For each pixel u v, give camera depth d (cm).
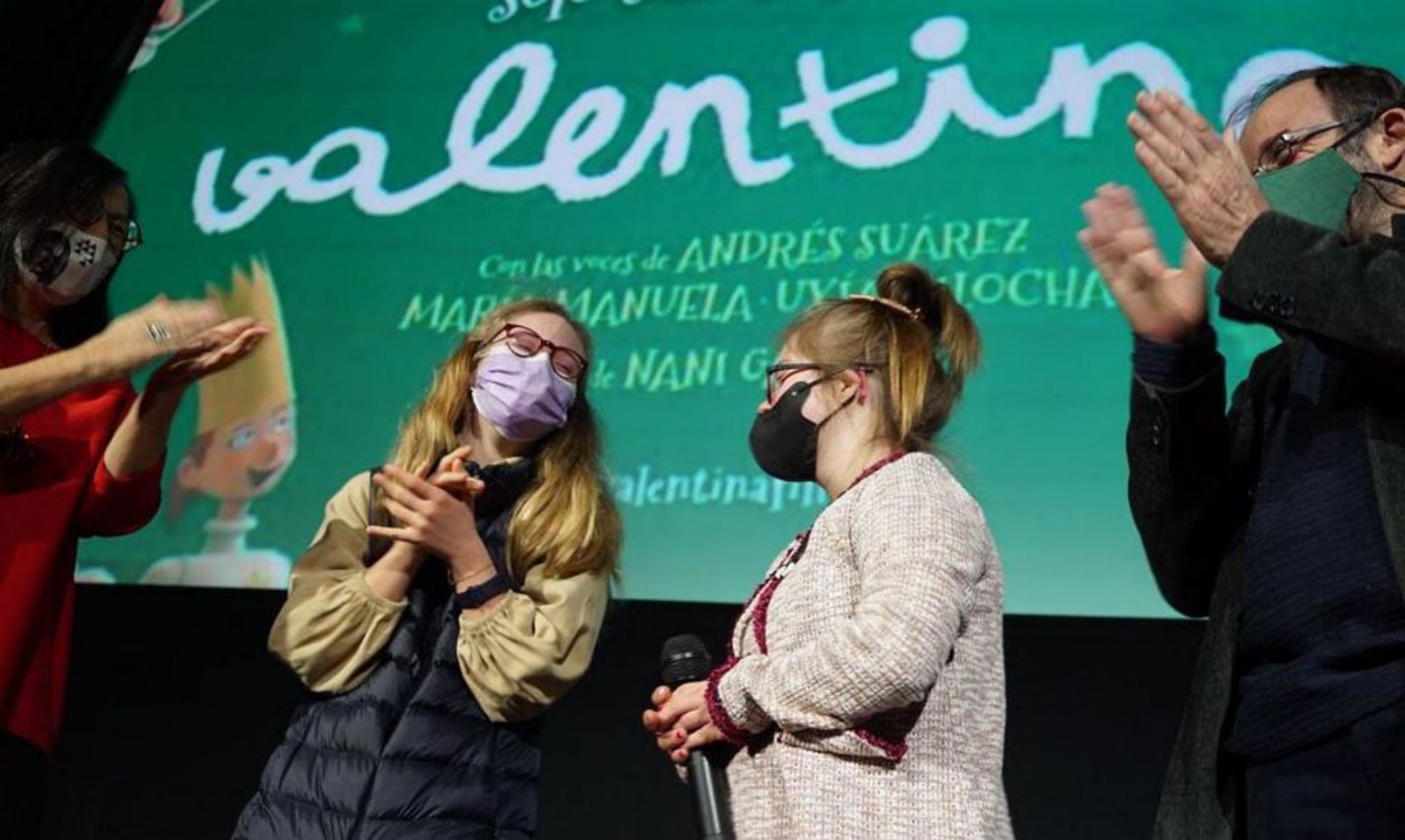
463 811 218
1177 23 352
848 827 168
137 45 389
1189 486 186
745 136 360
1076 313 333
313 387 350
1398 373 163
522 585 233
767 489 330
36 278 221
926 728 173
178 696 349
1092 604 315
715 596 325
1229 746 172
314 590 228
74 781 345
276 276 362
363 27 386
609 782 337
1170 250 331
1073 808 322
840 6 368
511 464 238
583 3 379
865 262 343
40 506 218
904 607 168
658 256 352
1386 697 160
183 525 341
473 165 367
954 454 205
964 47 359
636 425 338
